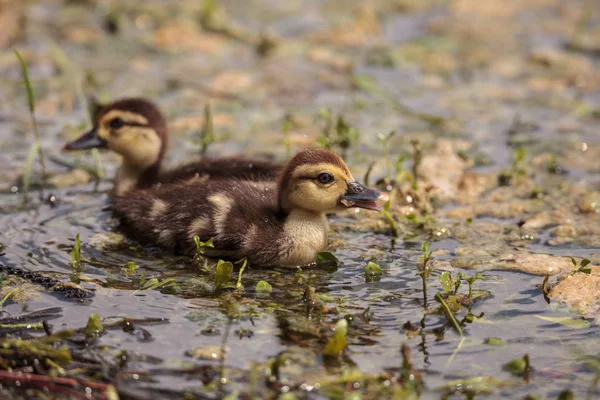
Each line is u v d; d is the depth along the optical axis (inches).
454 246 481.7
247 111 713.6
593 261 457.1
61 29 883.4
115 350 363.3
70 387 338.3
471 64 832.9
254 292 420.8
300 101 739.4
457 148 639.8
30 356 354.6
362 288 427.5
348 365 354.6
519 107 730.8
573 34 907.4
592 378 349.7
